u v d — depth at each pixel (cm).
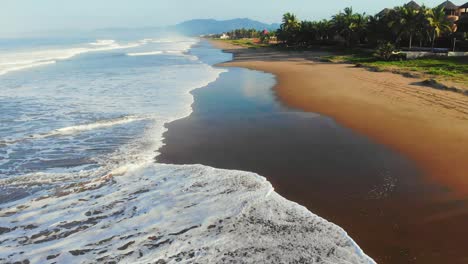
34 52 5934
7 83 2584
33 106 1855
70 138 1369
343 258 677
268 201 897
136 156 1198
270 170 1091
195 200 905
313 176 1048
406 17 4553
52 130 1459
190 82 2712
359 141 1338
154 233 766
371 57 4428
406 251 706
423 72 2950
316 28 7088
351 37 6116
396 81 2609
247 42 10788
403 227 786
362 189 962
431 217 823
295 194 940
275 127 1527
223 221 806
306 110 1808
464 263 671
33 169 1091
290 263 663
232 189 963
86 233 772
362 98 2056
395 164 1123
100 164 1132
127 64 4044
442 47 4712
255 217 820
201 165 1128
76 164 1130
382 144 1302
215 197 920
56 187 979
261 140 1363
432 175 1038
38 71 3316
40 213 850
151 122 1591
